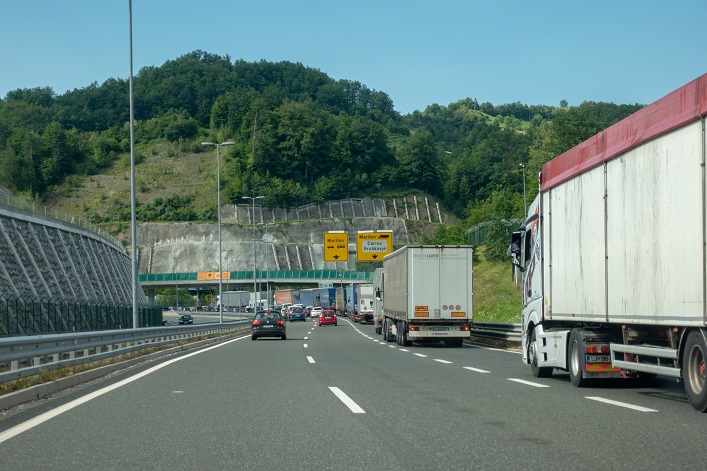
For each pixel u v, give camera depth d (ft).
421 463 21.72
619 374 42.19
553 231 48.37
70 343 53.57
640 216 35.22
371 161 650.84
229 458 22.86
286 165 616.39
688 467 20.54
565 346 45.62
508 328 95.04
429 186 626.64
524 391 41.68
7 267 135.64
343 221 522.06
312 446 24.76
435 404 35.76
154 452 23.93
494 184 610.65
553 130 305.73
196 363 67.41
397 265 104.17
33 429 28.89
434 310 95.81
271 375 53.42
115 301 217.15
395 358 72.79
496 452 23.29
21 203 165.58
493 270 232.32
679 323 31.22
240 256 465.06
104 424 30.12
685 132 30.78
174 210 552.82
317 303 340.59
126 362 64.64
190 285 377.50
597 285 40.68
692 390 31.55
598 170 40.73
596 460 21.76
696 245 29.81
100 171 638.53
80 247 199.62
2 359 38.91
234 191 553.23
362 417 31.48
